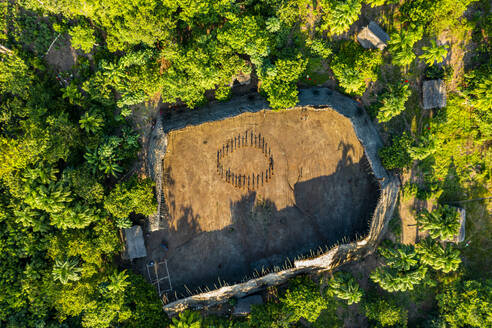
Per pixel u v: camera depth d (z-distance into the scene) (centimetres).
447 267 4175
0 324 4256
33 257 4372
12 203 4306
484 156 4903
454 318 4506
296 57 4459
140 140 4934
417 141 4912
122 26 4216
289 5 4450
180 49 4388
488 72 4469
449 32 4788
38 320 4319
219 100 4891
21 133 4581
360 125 4834
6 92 4547
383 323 4566
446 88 4850
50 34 4688
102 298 4416
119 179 4891
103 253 4672
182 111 4931
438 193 4866
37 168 4247
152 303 4522
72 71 4784
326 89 4906
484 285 4544
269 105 4828
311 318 4431
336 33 4806
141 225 4916
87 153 4488
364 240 4744
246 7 4725
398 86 4556
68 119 4631
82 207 4312
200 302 4912
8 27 4628
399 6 4778
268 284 4959
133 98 4506
